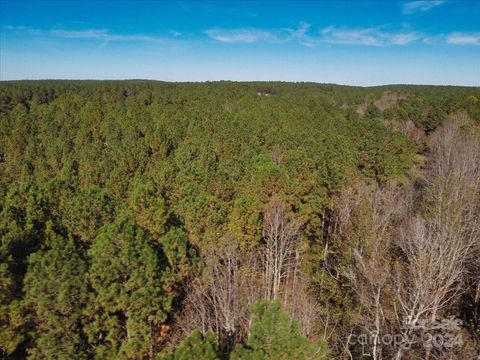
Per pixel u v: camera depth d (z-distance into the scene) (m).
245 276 24.31
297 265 29.94
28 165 54.38
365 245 23.78
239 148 53.75
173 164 45.41
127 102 95.12
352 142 56.81
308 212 33.41
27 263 19.50
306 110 85.38
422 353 19.31
